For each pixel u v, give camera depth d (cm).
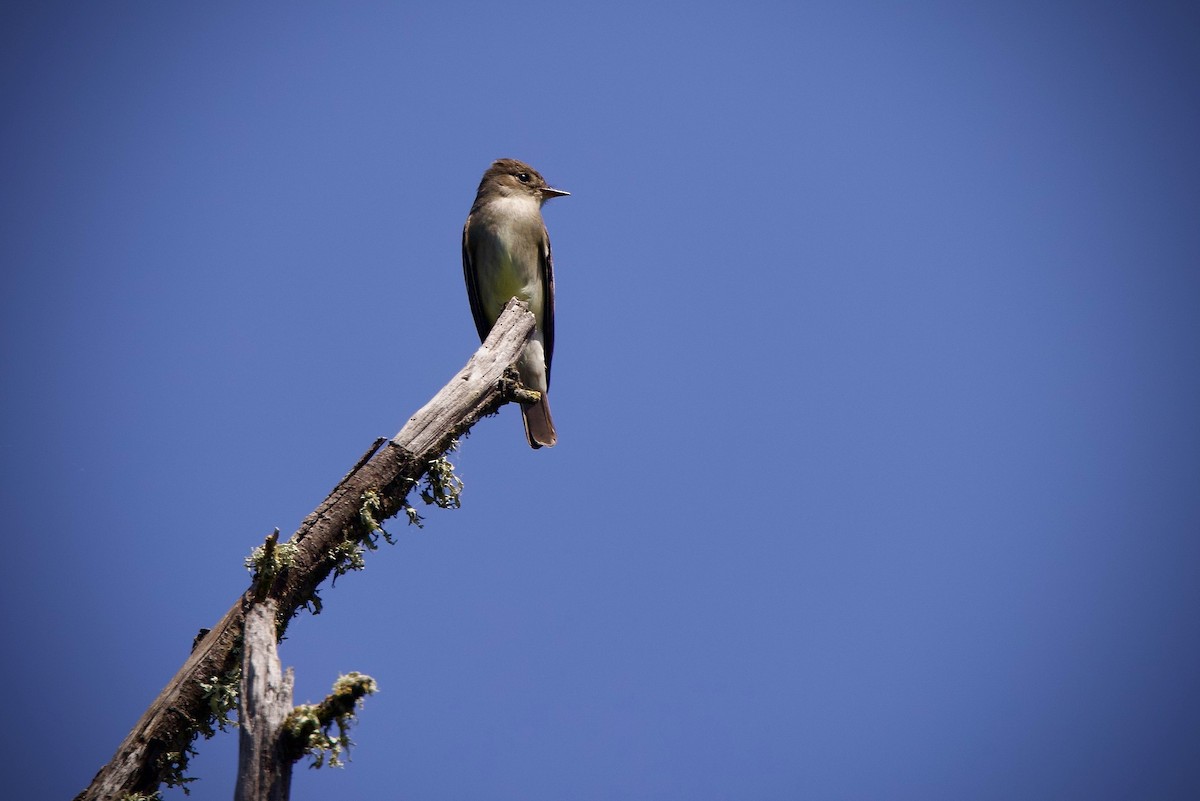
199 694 817
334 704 722
